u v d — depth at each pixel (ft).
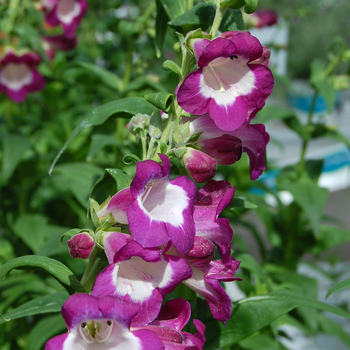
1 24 1.89
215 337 1.15
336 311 1.13
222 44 0.92
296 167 1.97
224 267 0.99
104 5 3.07
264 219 2.02
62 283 1.00
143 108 1.15
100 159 2.10
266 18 2.42
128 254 0.87
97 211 0.96
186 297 1.18
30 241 1.78
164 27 1.30
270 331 1.53
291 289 1.64
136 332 0.88
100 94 2.54
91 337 0.90
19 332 1.84
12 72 2.03
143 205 0.94
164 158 0.91
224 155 1.02
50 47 2.31
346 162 4.62
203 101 0.95
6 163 1.77
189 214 0.92
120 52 2.78
